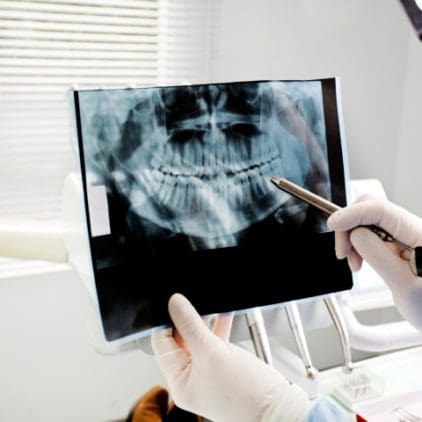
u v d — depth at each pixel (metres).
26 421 1.13
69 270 1.07
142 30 1.08
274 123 0.67
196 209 0.63
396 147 1.36
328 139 0.70
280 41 1.14
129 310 0.59
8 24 1.00
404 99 1.32
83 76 1.07
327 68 1.21
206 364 0.58
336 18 1.18
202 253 0.63
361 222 0.62
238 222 0.65
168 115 0.61
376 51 1.25
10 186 1.06
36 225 0.77
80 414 1.18
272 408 0.56
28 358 1.09
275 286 0.66
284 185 0.62
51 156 1.08
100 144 0.57
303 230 0.68
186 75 1.13
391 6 1.23
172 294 0.61
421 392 0.74
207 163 0.63
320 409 0.55
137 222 0.60
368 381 0.74
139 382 1.22
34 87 1.04
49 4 1.02
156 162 0.61
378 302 0.89
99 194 0.57
